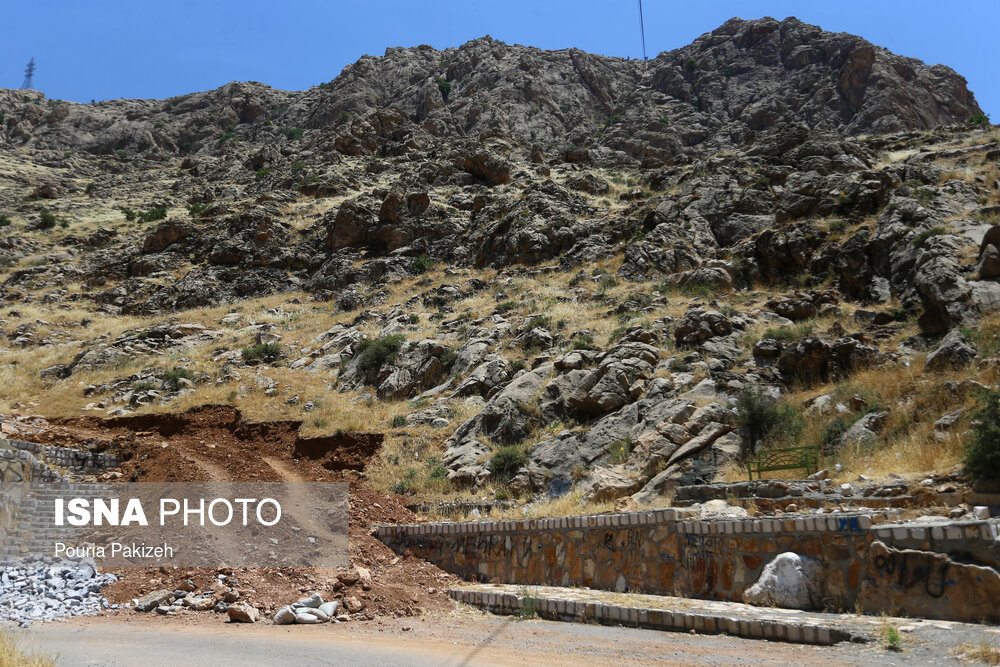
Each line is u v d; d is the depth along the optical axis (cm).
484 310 3169
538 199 4447
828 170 3572
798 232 2814
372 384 2625
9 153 10094
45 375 3048
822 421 1595
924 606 761
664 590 1045
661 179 4834
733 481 1430
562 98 10894
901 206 2506
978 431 1084
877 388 1630
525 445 1891
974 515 925
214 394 2595
